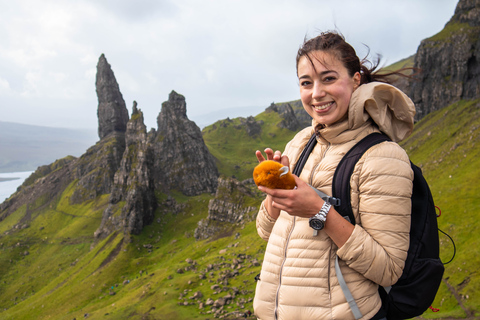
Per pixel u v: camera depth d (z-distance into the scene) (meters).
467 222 72.69
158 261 138.00
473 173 93.94
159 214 179.50
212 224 145.12
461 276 56.31
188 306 75.50
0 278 165.12
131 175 183.75
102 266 142.38
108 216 189.62
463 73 164.38
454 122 153.00
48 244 194.75
